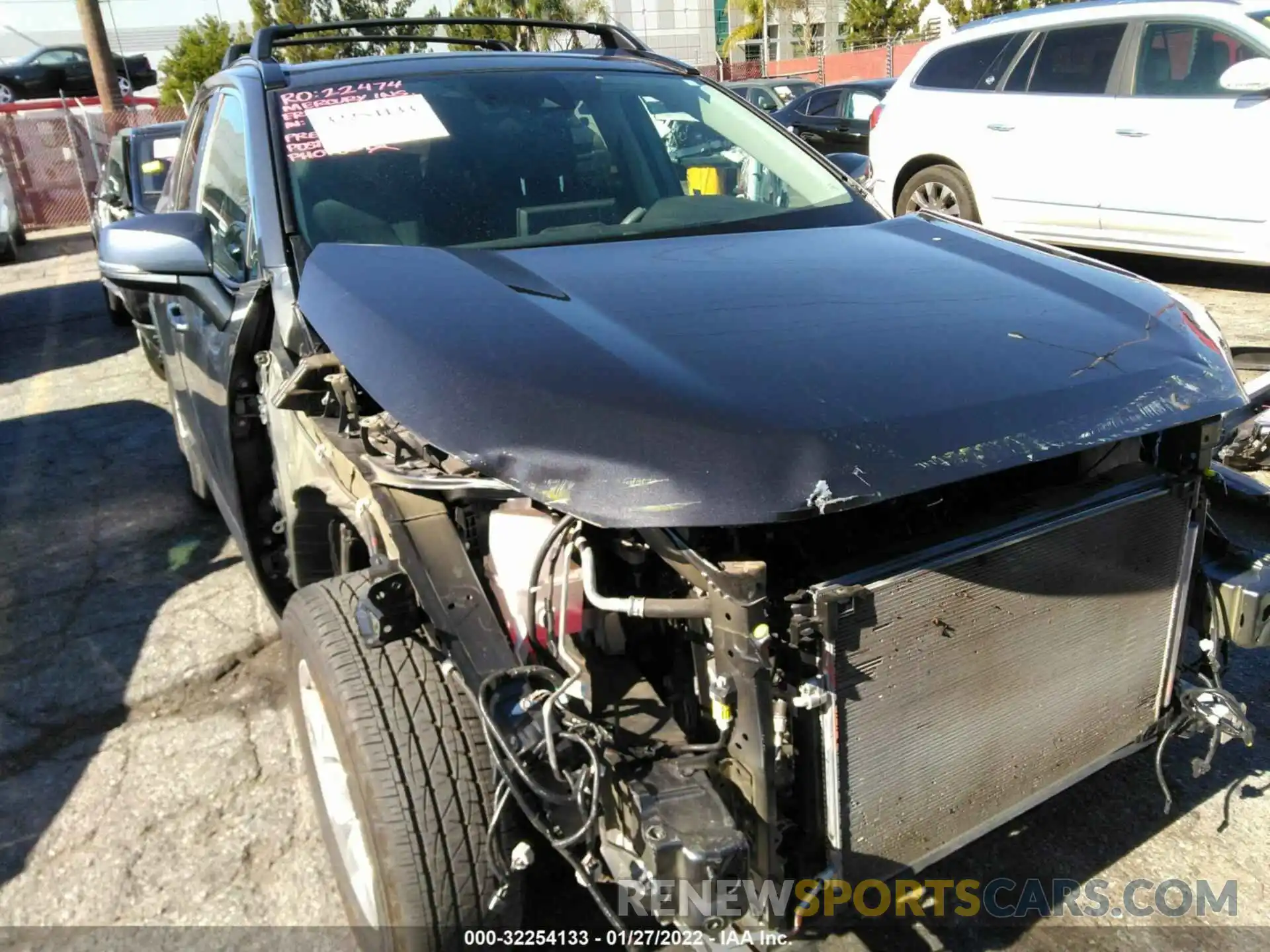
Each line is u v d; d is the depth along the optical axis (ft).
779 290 7.59
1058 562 6.70
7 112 65.51
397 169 9.85
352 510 7.38
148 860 8.99
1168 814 8.95
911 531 6.53
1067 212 25.94
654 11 144.77
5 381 25.88
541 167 10.23
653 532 5.77
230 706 11.21
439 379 6.16
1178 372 6.83
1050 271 8.18
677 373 6.15
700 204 10.37
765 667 5.48
